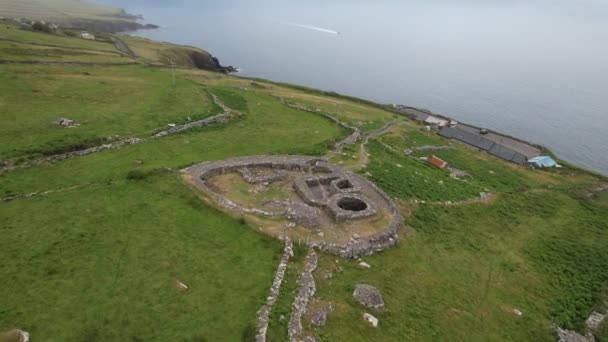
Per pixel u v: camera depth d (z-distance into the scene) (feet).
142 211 101.30
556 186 200.64
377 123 254.88
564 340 86.33
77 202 101.86
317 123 213.66
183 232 94.89
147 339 64.80
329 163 149.69
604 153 322.34
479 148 254.88
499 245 121.80
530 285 104.53
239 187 121.19
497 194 166.30
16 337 60.85
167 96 205.05
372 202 119.55
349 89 469.57
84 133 142.72
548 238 132.98
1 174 110.63
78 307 69.21
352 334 73.36
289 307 74.95
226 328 68.80
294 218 103.76
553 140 345.72
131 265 81.51
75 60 249.55
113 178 116.78
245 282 80.74
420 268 99.86
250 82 301.02
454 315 86.53
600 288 108.06
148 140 149.18
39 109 156.46
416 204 133.08
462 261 108.06
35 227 89.66
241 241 94.32
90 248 85.05
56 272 76.89
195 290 76.84
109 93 193.88
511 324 88.53
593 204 175.52
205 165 130.21
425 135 256.32
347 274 90.07
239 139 169.07
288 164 139.33
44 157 123.03
